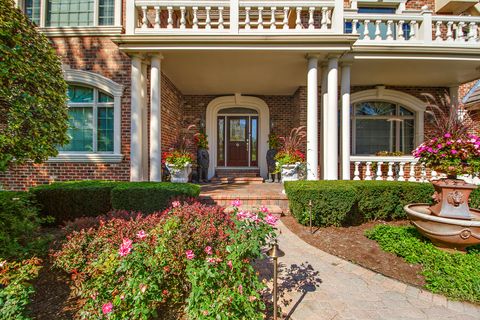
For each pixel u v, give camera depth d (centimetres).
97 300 198
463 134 354
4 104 309
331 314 232
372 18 640
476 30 644
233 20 572
